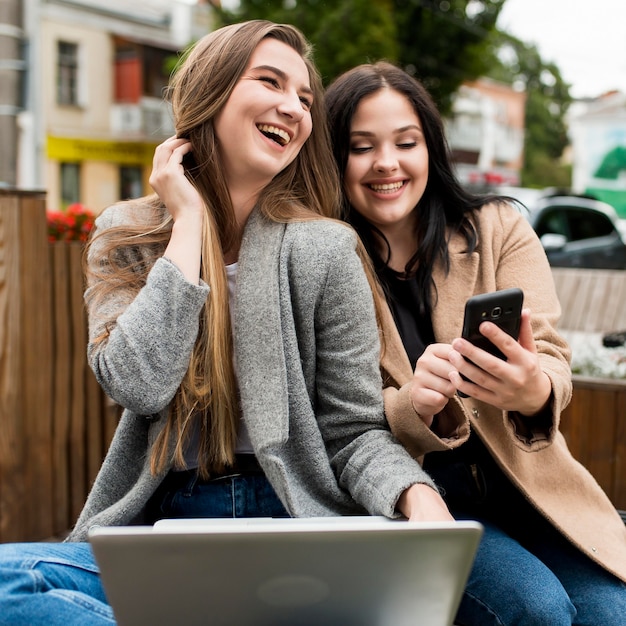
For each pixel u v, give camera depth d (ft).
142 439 5.25
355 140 6.14
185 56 5.78
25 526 9.94
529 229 6.27
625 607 5.23
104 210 5.49
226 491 5.18
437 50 49.70
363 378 5.13
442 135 6.24
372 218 6.23
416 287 6.11
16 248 9.62
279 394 4.82
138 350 4.67
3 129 11.07
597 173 90.07
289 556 3.37
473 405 5.64
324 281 5.10
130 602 3.45
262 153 5.16
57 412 10.29
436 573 3.47
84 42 50.26
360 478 4.82
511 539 5.39
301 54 5.49
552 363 5.33
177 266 4.84
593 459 8.89
